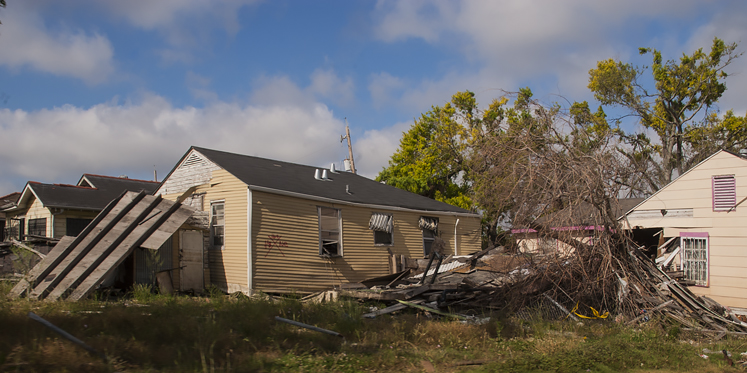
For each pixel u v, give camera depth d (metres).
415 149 34.69
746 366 7.83
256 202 14.80
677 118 30.25
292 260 15.59
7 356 5.23
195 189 16.69
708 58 28.69
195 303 10.63
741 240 14.67
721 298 14.79
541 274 11.87
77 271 11.80
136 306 9.73
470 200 30.27
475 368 7.03
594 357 7.74
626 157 12.31
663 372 7.40
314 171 21.41
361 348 7.61
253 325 8.08
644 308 11.36
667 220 16.25
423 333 8.83
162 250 14.14
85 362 5.34
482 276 14.84
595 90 31.27
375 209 18.95
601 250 11.55
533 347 8.50
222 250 15.30
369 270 18.19
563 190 11.11
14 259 14.52
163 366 5.70
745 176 14.80
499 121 12.39
